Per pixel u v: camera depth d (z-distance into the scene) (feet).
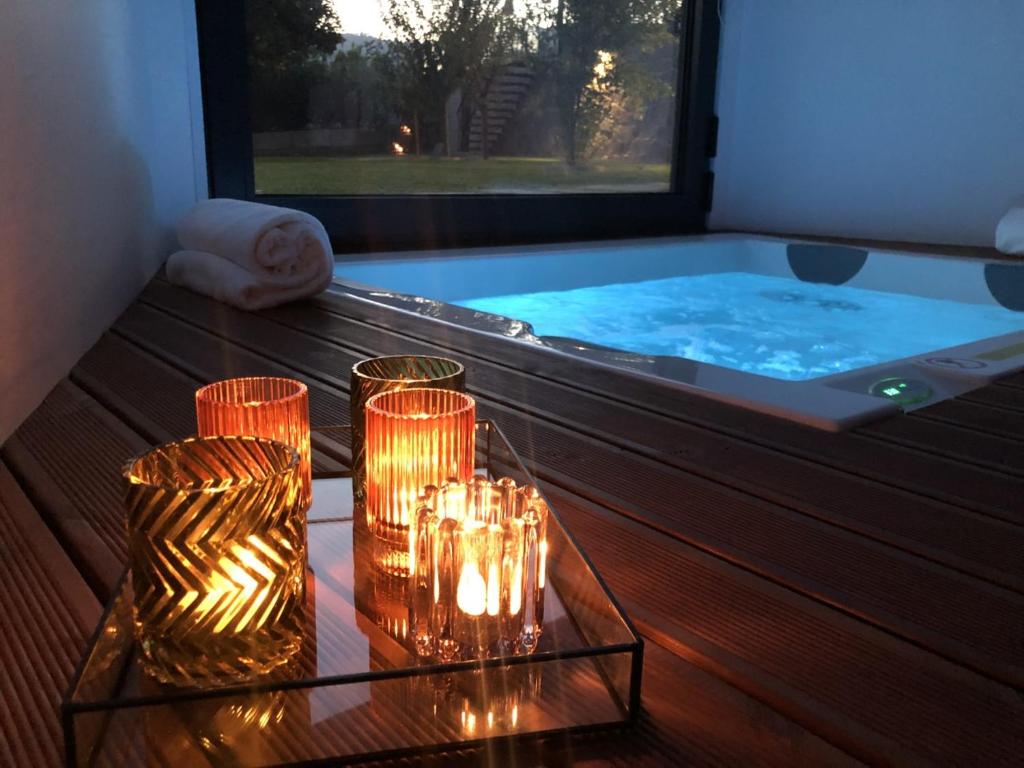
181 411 3.43
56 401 3.57
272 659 1.51
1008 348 4.68
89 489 2.59
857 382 3.96
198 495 1.36
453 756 1.40
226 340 4.78
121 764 1.29
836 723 1.54
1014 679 1.69
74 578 2.02
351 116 8.29
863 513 2.51
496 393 3.75
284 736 1.38
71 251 4.15
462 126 8.86
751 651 1.77
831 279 8.79
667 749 1.45
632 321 7.57
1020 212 7.80
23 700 1.55
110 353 4.44
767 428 3.32
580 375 4.08
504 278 7.91
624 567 2.13
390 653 1.57
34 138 3.54
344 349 4.60
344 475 2.48
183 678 1.45
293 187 8.20
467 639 1.58
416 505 1.64
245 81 7.73
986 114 8.48
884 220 9.50
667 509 2.51
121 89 5.62
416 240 8.71
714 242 9.46
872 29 9.25
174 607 1.42
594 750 1.44
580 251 8.36
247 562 1.43
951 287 7.64
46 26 3.75
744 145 10.76
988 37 8.34
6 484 2.62
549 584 1.82
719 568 2.14
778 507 2.55
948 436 3.26
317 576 1.86
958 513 2.53
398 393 2.01
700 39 10.08
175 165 7.52
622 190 10.16
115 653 1.44
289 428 1.97
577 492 2.64
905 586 2.07
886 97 9.26
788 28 10.03
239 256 5.61
